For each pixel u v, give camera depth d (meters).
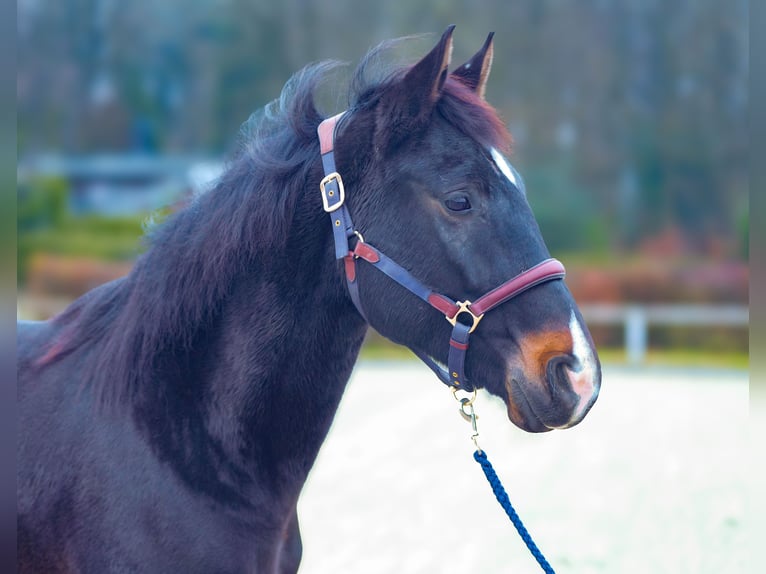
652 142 38.78
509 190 3.18
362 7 38.78
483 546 7.12
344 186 3.28
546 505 8.35
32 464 3.30
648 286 26.11
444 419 12.67
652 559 6.83
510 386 3.14
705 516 7.97
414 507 8.27
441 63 3.13
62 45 44.41
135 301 3.35
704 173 38.53
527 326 3.10
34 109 44.41
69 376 3.42
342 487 8.99
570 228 37.09
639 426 12.29
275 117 3.58
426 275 3.17
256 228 3.28
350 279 3.26
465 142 3.19
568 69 39.06
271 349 3.27
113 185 45.22
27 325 3.81
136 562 3.12
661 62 39.31
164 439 3.19
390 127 3.22
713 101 38.81
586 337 3.11
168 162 44.75
